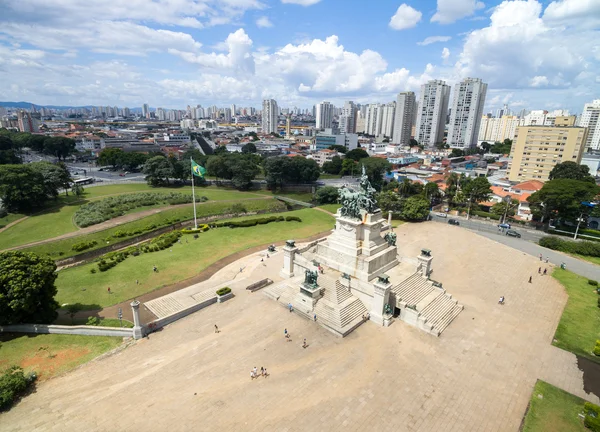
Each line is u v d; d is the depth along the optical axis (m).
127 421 35.28
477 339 50.72
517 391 40.75
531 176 158.00
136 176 192.38
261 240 94.62
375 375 42.66
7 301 47.00
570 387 41.59
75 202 122.19
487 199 124.81
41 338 49.28
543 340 50.84
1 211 102.56
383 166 184.25
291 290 61.06
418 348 48.22
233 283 67.81
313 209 129.50
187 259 80.31
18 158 192.12
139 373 42.50
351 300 57.31
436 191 137.88
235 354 46.16
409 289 60.28
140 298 62.34
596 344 47.72
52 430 34.12
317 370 43.28
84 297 62.28
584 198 100.31
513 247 92.19
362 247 63.34
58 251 84.38
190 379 41.53
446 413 37.25
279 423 35.41
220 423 35.28
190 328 52.44
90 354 46.16
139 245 91.44
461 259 82.56
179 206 124.69
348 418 36.22
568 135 144.75
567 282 70.38
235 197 147.50
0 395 36.69
